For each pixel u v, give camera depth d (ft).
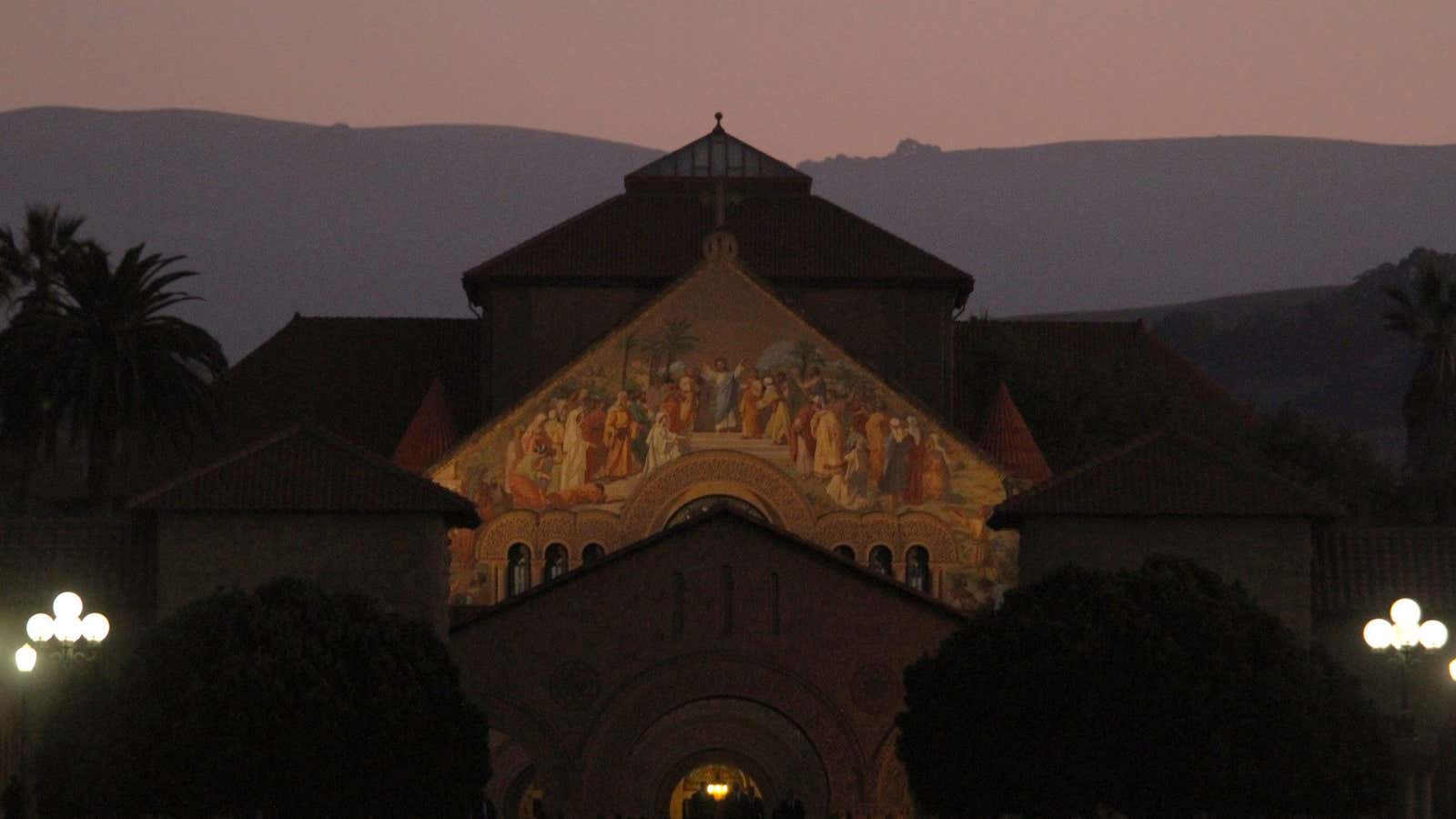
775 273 636.48
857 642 492.54
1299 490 488.02
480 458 578.25
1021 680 416.87
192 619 419.33
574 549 577.43
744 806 520.42
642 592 492.95
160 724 406.41
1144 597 425.69
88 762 406.00
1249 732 411.34
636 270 638.12
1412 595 487.61
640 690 490.49
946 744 423.23
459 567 574.97
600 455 579.89
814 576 493.77
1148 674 413.39
